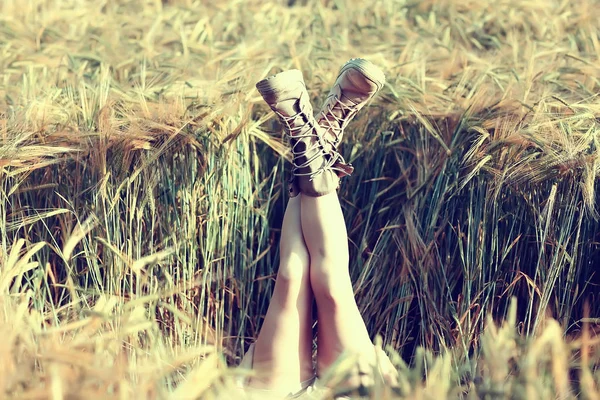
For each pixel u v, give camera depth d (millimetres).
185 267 2135
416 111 2209
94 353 1552
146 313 2105
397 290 2230
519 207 2053
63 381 1390
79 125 2197
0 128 2158
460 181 2096
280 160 2336
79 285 2156
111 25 3566
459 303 2113
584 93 2395
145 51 3088
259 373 1858
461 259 2076
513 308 1445
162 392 1416
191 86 2383
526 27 3439
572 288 2051
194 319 2143
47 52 3064
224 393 1474
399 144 2303
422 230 2184
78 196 2133
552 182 1992
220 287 2215
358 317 1870
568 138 1989
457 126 2160
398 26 3742
